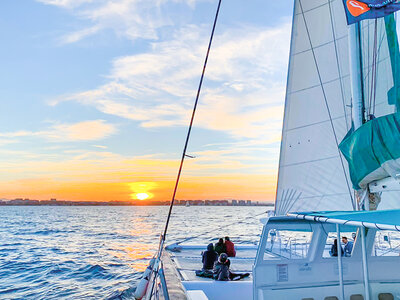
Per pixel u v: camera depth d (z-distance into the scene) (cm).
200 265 863
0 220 8394
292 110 909
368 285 498
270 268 529
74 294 1501
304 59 909
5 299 1446
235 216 9706
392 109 665
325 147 858
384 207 649
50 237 4244
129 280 1764
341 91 852
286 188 895
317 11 896
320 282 534
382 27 690
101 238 4109
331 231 530
